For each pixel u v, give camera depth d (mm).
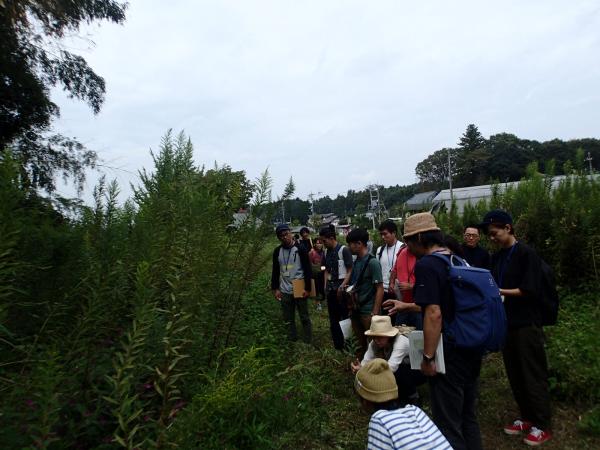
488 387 5430
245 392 3459
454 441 3156
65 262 3299
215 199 4148
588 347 5059
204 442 3305
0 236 2365
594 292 7789
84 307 2887
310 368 5246
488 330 3141
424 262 3277
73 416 2736
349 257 6277
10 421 2309
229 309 4238
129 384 2469
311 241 11680
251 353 3467
